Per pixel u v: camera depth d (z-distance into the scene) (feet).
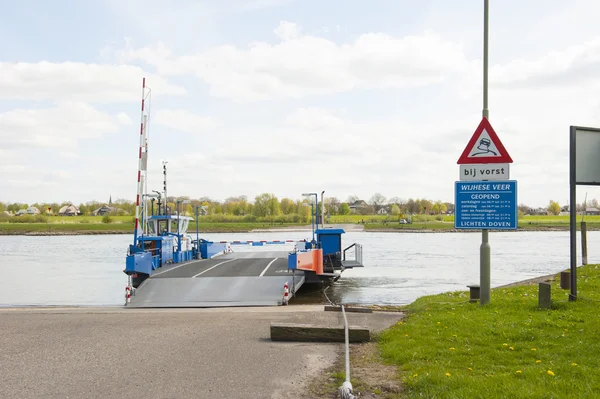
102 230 456.04
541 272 127.85
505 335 28.35
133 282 69.67
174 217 98.48
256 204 496.64
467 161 39.75
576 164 38.29
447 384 20.12
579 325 30.50
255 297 59.98
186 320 37.81
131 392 20.47
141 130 72.02
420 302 48.34
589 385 19.36
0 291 92.43
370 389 20.65
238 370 23.52
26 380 22.09
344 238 336.08
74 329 33.96
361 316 39.17
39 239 351.46
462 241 293.84
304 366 24.13
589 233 408.67
